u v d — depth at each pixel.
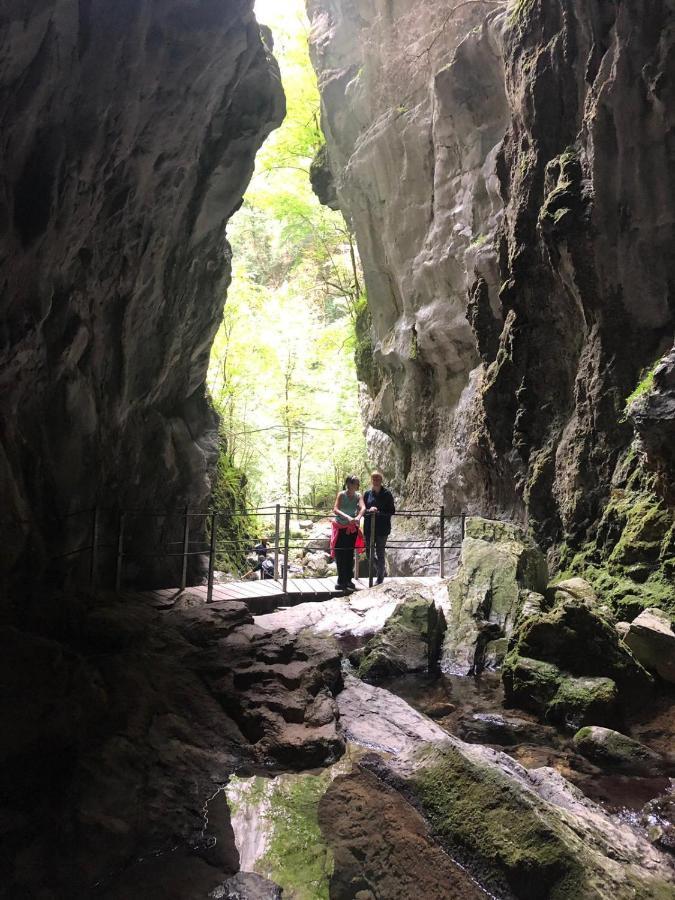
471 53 11.28
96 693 4.28
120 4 5.61
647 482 7.52
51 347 6.73
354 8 14.52
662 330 7.90
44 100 5.31
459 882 3.22
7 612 5.54
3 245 5.32
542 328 9.52
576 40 8.63
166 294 9.52
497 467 10.80
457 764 3.80
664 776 4.40
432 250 12.80
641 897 2.94
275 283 29.12
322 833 3.58
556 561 8.80
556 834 3.17
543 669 5.71
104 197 6.93
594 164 7.99
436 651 7.20
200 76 7.23
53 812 3.38
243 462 17.59
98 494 8.25
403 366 14.65
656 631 5.96
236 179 9.84
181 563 10.68
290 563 17.36
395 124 13.39
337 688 5.85
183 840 3.45
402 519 14.29
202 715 4.88
